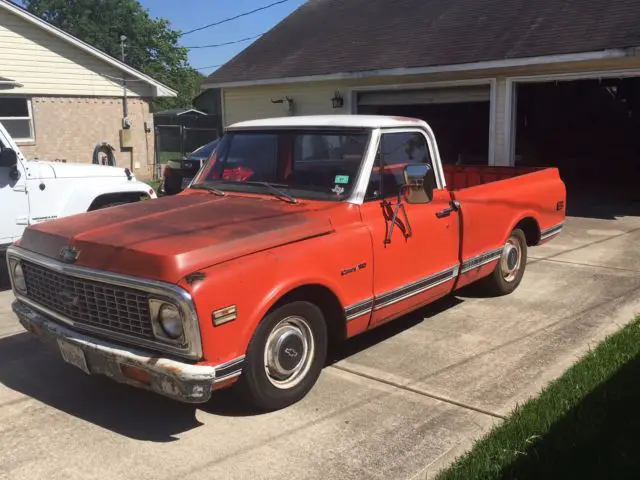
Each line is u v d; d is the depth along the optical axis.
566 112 19.55
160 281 3.38
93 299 3.71
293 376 4.05
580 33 11.84
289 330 3.93
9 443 3.70
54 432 3.82
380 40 15.99
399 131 4.88
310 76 15.67
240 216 4.13
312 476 3.30
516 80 12.67
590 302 6.14
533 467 3.19
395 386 4.34
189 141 27.70
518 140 16.09
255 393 3.79
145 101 22.44
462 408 3.99
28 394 4.38
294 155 4.79
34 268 4.14
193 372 3.32
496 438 3.51
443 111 16.70
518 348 4.97
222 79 18.30
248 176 4.95
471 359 4.78
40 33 19.36
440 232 5.06
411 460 3.42
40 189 7.15
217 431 3.78
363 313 4.39
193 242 3.60
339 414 3.95
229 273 3.48
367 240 4.34
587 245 8.90
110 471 3.39
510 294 6.47
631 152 20.67
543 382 4.32
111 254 3.64
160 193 13.34
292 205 4.43
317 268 3.97
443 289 5.25
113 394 4.35
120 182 7.97
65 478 3.33
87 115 20.83
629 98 20.88
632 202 13.29
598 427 3.54
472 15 15.08
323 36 18.20
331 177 4.57
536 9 13.80
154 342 3.47
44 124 19.83
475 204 5.50
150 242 3.63
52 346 4.09
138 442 3.69
